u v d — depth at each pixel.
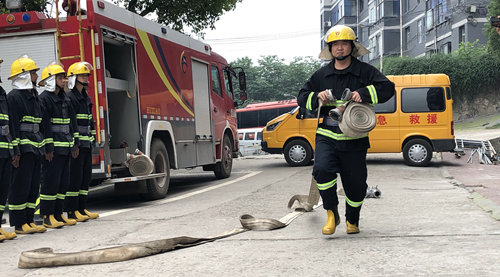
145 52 9.61
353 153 5.00
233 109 14.66
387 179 11.49
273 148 16.06
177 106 10.78
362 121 4.81
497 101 41.50
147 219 7.08
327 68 5.15
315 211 6.96
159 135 10.18
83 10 8.41
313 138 15.71
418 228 5.52
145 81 9.51
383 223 5.92
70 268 4.42
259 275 3.91
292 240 5.12
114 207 9.07
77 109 7.20
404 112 14.75
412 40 48.66
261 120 31.31
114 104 9.27
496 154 15.36
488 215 6.23
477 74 41.03
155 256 4.70
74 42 8.42
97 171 8.31
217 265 4.26
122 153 9.05
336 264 4.11
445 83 14.66
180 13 17.78
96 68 8.31
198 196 9.77
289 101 31.23
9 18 8.61
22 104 6.27
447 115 14.58
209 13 18.52
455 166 14.38
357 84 5.03
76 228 6.67
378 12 51.78
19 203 6.39
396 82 14.84
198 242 5.18
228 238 5.38
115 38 8.67
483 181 10.30
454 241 4.77
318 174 5.01
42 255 4.54
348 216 5.26
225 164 13.70
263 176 13.30
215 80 13.29
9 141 6.03
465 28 40.78
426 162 14.59
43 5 13.43
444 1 42.88
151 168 8.82
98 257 4.54
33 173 6.59
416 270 3.84
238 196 9.23
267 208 7.64
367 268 3.96
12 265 4.73
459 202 7.47
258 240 5.20
